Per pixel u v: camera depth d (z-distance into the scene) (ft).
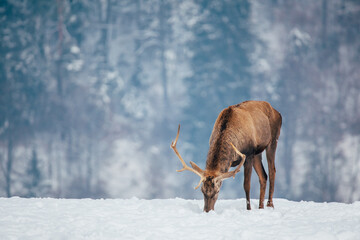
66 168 651.25
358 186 645.92
